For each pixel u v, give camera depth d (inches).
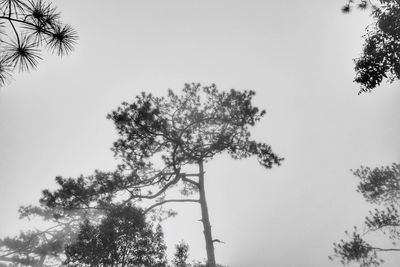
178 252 380.5
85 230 404.5
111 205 460.1
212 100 545.6
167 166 513.3
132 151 495.5
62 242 765.3
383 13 269.0
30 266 791.7
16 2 108.8
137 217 394.9
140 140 490.9
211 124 556.4
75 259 366.6
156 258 370.6
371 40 277.4
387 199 613.9
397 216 538.3
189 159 521.7
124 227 383.6
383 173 601.0
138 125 478.9
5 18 108.5
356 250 543.8
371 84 285.7
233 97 524.7
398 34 263.4
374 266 534.0
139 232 382.6
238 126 532.4
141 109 475.2
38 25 113.6
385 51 271.9
